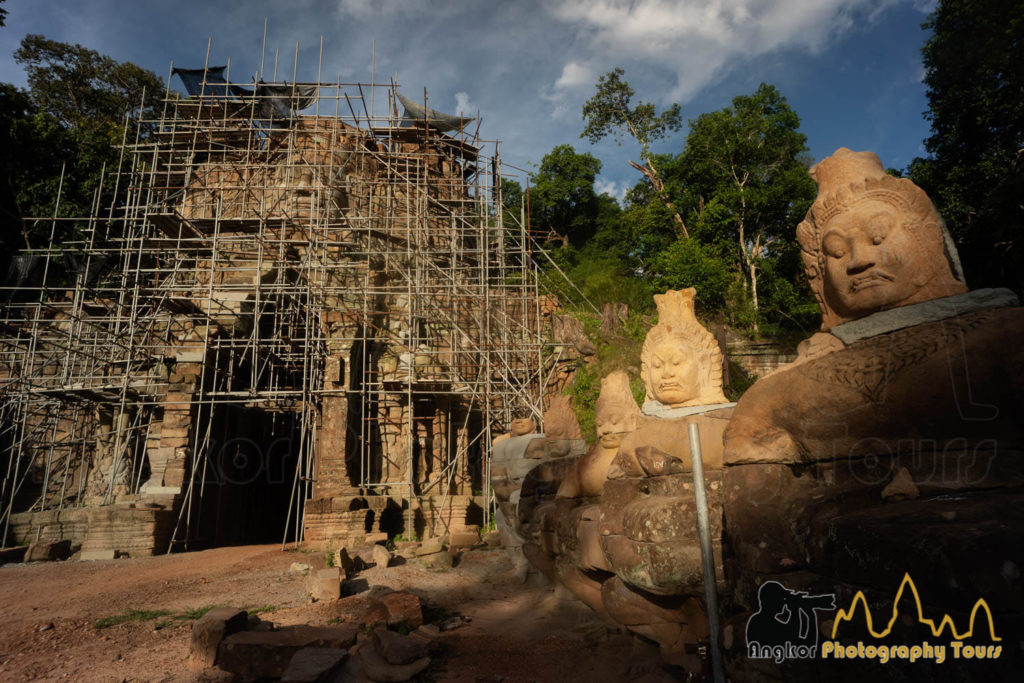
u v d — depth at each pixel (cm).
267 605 1070
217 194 2556
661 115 3547
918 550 291
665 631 557
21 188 3256
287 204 2447
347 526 1844
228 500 2341
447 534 1886
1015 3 1650
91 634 909
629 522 515
